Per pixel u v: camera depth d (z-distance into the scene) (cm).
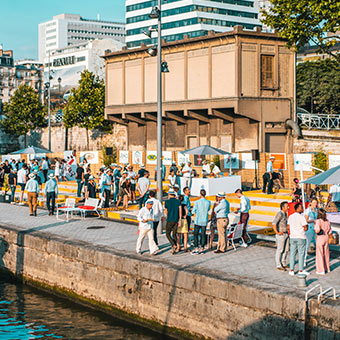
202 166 3341
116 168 2723
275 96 3572
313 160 2894
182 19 11412
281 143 3650
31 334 1445
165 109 3834
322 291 1161
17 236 1989
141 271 1476
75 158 3872
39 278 1892
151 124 4209
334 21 2733
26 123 7300
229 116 3616
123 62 4147
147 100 3975
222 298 1256
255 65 3488
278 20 3000
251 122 3556
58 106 9112
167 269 1398
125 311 1537
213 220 1648
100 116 5519
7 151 7462
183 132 3997
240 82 3431
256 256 1545
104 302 1611
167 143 4119
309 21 2852
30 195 2416
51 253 1830
